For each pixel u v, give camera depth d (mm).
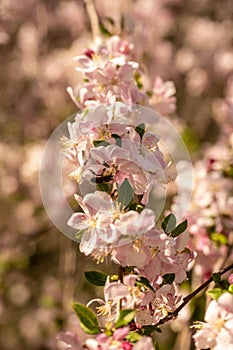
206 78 8141
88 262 6316
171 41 8578
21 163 7410
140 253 2688
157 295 2807
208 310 2809
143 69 4266
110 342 2578
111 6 7355
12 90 8008
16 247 7176
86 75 3504
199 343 2824
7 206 7438
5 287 7523
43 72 7402
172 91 4414
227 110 6168
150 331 2779
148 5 7590
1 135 7703
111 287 2713
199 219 4285
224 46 8438
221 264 4105
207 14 8844
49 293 7074
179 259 2852
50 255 7609
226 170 4859
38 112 7770
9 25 7617
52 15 7852
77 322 6113
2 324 7516
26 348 7453
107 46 4008
